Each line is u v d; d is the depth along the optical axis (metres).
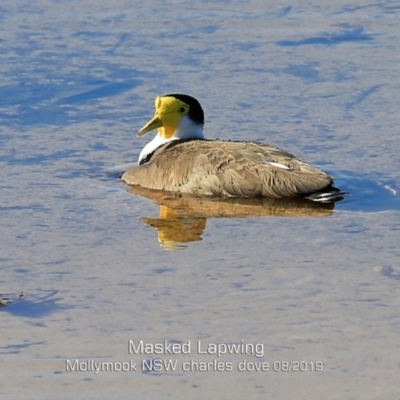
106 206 15.20
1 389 10.02
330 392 10.05
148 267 12.87
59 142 18.19
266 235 13.98
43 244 13.63
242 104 20.12
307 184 15.20
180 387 10.15
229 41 24.09
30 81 21.45
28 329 11.22
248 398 9.97
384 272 12.70
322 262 13.02
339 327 11.28
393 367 10.48
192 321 11.41
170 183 15.93
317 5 26.78
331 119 19.25
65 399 9.88
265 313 11.60
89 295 12.05
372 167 16.78
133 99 20.52
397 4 26.92
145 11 26.05
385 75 21.84
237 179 15.51
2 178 16.36
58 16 25.61
